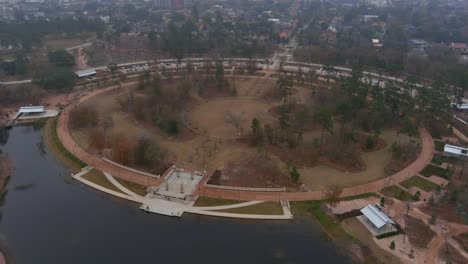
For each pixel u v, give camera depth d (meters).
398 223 125.44
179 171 153.50
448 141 183.00
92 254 113.00
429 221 125.56
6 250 114.25
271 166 155.88
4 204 136.12
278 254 114.44
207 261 111.19
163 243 118.06
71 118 196.38
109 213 131.62
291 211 132.38
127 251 114.38
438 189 142.12
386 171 155.75
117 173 153.25
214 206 134.12
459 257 111.44
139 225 125.94
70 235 120.88
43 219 128.12
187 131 186.88
